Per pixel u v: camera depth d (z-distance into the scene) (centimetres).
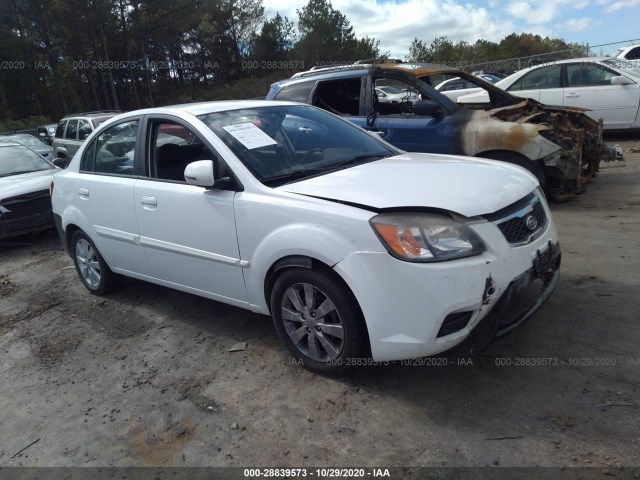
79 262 501
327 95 692
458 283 255
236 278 343
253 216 317
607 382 281
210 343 377
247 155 342
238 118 380
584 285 397
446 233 262
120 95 5244
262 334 381
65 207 486
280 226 303
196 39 5359
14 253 706
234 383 322
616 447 237
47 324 447
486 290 262
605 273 414
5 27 4031
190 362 354
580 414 259
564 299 377
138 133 411
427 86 622
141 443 279
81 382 347
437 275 256
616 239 489
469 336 288
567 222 560
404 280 261
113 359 372
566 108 687
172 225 372
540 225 310
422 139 611
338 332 294
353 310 283
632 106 923
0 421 316
